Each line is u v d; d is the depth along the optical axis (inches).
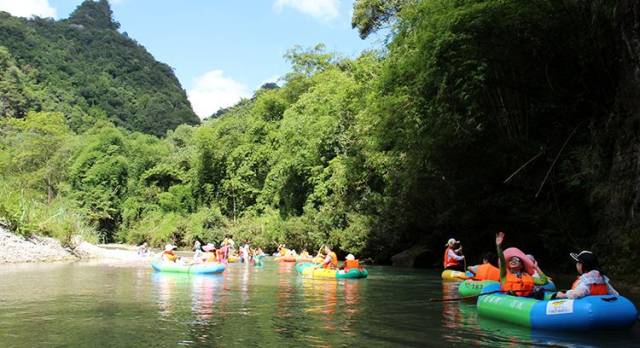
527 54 628.1
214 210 1904.5
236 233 1674.5
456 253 695.7
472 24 586.9
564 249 692.1
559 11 578.6
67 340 283.0
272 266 986.1
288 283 616.4
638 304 412.5
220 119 2380.7
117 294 495.5
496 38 607.5
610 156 593.6
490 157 757.9
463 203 825.5
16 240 1018.7
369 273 776.3
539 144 687.7
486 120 718.5
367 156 1090.7
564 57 631.8
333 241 1176.2
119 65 5255.9
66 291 518.0
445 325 329.4
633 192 551.8
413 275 733.9
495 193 786.2
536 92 677.3
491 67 630.5
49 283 594.9
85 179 2246.6
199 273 754.8
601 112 631.2
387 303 434.6
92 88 4478.3
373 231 1040.2
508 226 797.2
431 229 961.5
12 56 4069.9
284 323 336.5
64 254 1082.7
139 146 2502.5
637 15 524.1
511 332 304.3
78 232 1263.5
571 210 686.5
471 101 674.2
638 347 266.8
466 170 799.7
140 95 4926.2
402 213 969.5
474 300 442.6
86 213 1998.0
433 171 839.1
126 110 4547.2
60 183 2215.8
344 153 1274.6
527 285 365.1
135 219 2208.4
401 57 775.7
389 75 791.7
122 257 1186.0
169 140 3198.8
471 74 611.8
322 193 1315.2
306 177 1461.6
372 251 1062.4
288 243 1400.1
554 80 657.6
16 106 3383.4
